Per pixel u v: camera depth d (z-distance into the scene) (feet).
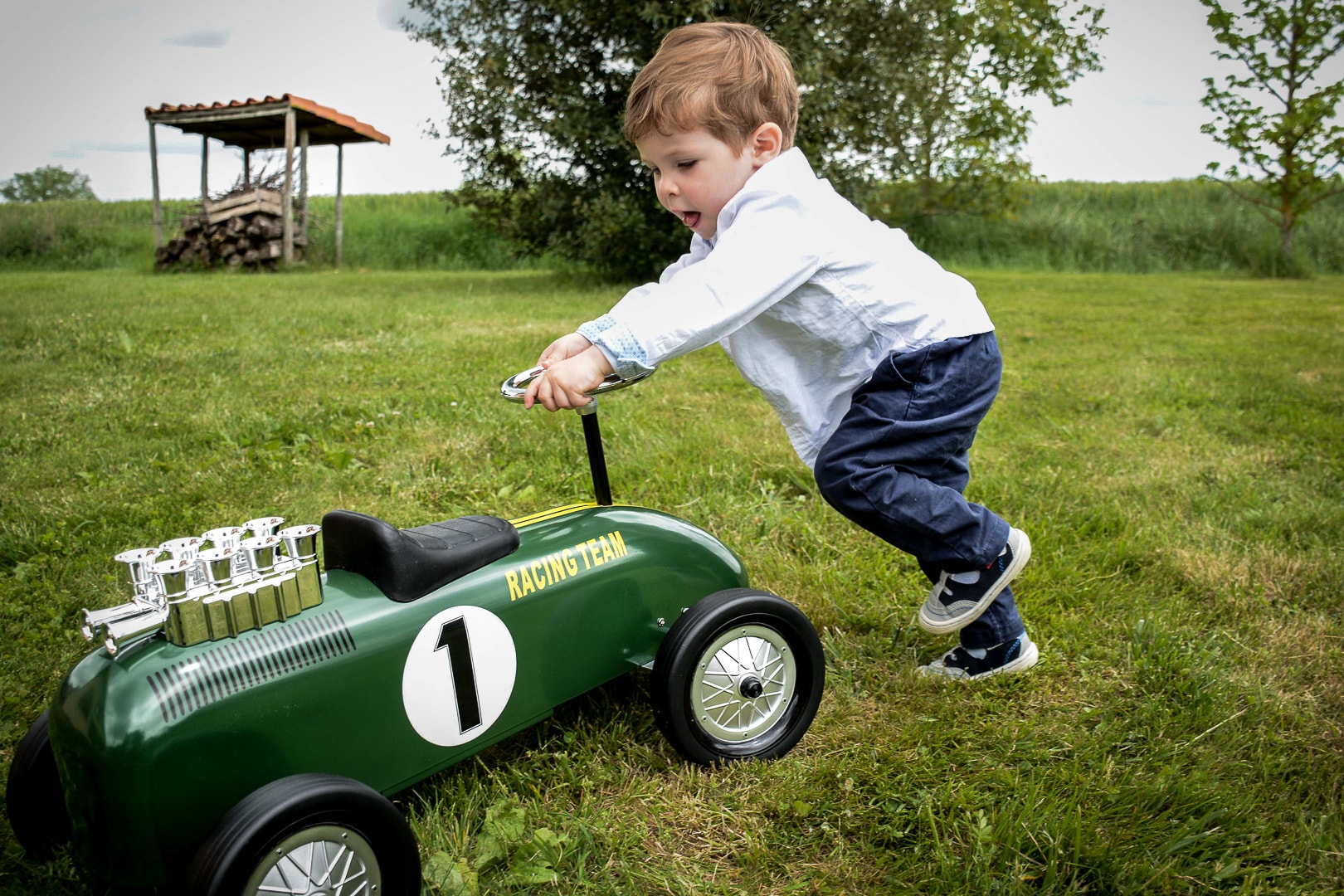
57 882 5.04
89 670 4.51
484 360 18.90
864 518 6.45
